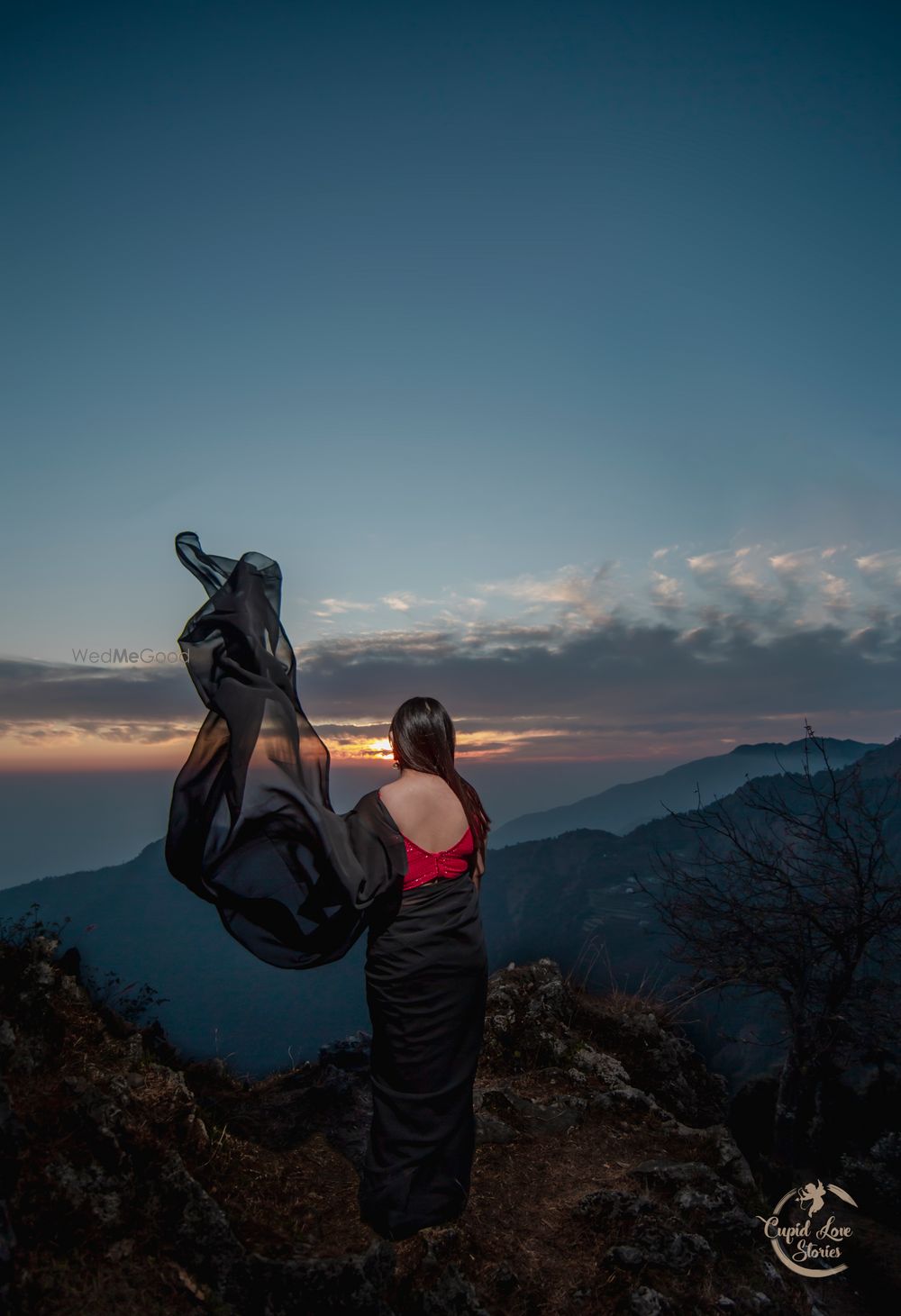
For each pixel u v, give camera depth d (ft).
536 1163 13.88
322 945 11.33
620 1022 21.30
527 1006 20.34
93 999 12.30
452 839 11.47
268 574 12.30
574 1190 13.12
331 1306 8.96
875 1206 29.89
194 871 10.89
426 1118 10.90
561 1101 16.21
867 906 31.71
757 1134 38.11
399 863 11.03
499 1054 18.79
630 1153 14.69
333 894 10.92
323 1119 13.69
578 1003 22.02
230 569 12.03
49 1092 9.71
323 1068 15.58
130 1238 8.66
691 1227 12.08
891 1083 37.68
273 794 10.73
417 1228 10.65
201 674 11.21
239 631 11.36
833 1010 31.83
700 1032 27.14
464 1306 9.55
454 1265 10.02
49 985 11.25
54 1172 8.69
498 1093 15.79
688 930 34.32
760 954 32.73
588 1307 10.24
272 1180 11.05
